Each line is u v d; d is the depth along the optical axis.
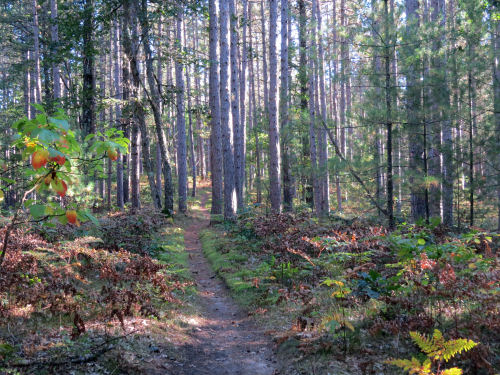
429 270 5.61
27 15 24.45
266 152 32.81
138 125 21.22
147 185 39.66
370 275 5.95
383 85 11.57
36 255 5.95
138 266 6.96
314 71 12.81
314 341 5.20
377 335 4.97
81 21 17.80
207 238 16.02
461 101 12.89
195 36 41.06
